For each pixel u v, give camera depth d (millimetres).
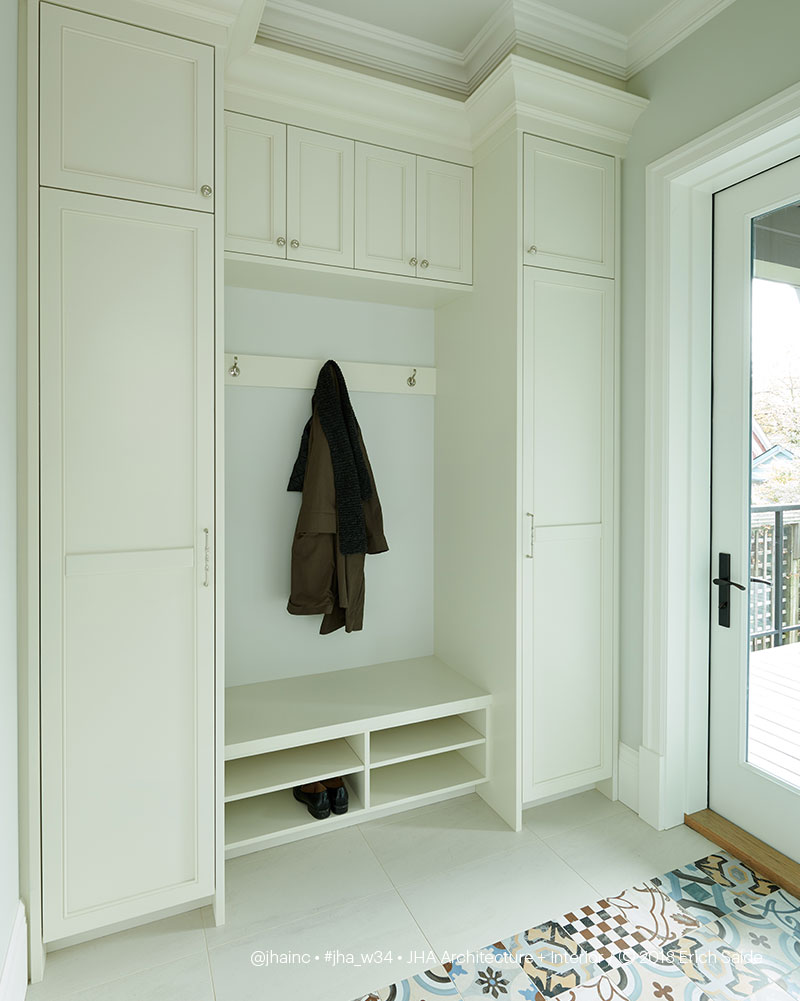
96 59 1515
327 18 2043
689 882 1863
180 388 1630
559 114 2051
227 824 1987
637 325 2195
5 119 1344
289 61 1840
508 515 2121
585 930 1677
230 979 1530
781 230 1905
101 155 1524
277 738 1920
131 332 1572
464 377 2398
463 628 2453
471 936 1661
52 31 1467
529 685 2129
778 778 1965
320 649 2496
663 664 2113
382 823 2195
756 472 2012
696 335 2098
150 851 1639
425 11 2035
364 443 2484
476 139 2213
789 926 1681
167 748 1648
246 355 2279
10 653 1404
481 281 2252
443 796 2359
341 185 2051
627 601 2285
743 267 2012
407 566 2645
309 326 2408
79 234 1512
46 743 1515
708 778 2217
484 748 2287
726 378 2088
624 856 1991
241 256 1909
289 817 2033
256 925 1711
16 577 1466
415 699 2219
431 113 2111
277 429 2385
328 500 2248
